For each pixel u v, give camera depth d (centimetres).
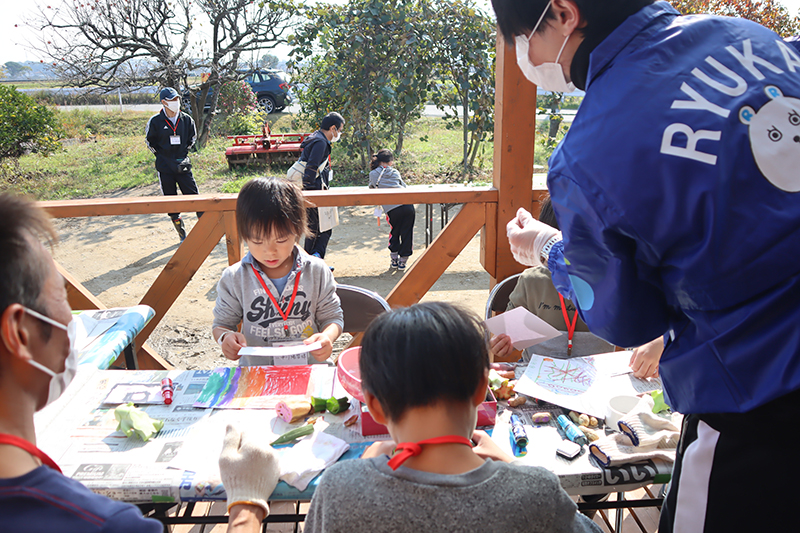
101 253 641
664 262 98
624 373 175
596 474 131
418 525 83
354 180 955
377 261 610
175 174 688
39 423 152
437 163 1031
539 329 176
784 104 92
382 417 99
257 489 120
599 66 106
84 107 1741
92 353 185
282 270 212
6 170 1018
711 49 99
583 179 100
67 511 72
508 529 84
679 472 109
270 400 164
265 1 930
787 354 88
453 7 841
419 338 91
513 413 158
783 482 93
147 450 142
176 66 1284
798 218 86
